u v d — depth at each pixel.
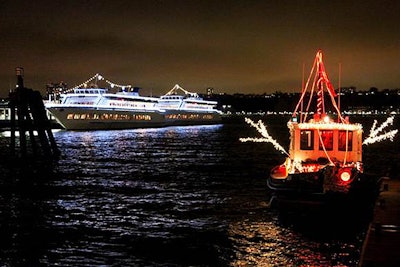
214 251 17.36
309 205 19.94
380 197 20.98
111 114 121.75
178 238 18.95
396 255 12.84
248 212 23.20
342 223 20.12
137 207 24.70
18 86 50.72
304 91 23.72
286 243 18.12
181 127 153.62
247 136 104.38
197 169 42.06
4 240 18.67
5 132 112.12
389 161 50.50
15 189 30.56
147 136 99.12
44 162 47.84
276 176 21.41
